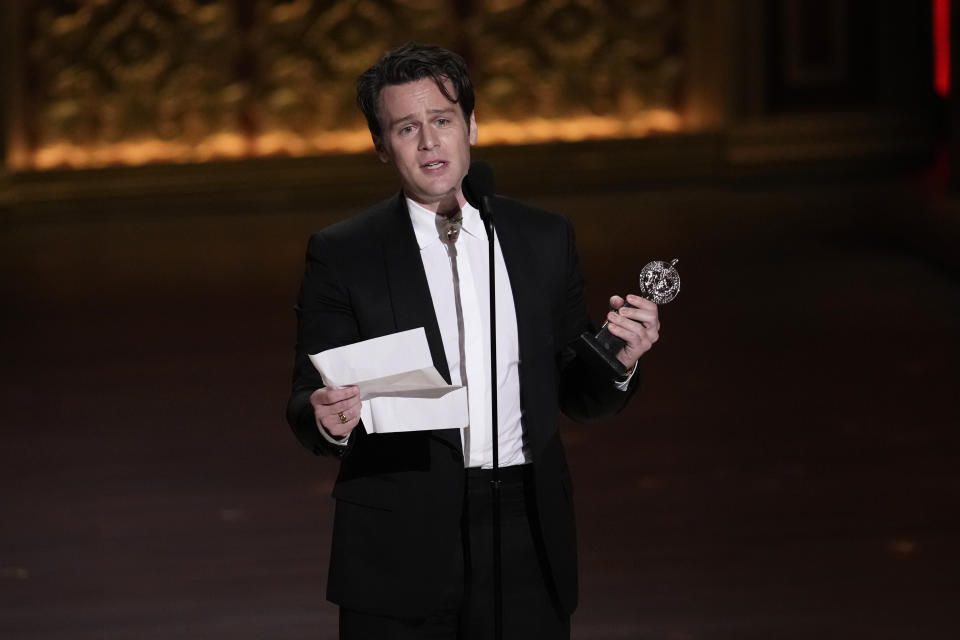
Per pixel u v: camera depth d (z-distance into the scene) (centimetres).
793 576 1432
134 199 3900
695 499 1672
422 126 749
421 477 773
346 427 721
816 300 2702
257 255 3356
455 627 797
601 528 1589
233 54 3969
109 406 2153
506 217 806
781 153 3997
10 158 3881
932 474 1725
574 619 1345
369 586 775
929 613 1334
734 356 2323
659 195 3969
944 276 2869
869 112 4025
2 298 2956
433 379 722
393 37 4012
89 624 1372
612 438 1925
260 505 1708
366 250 795
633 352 767
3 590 1464
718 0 4009
